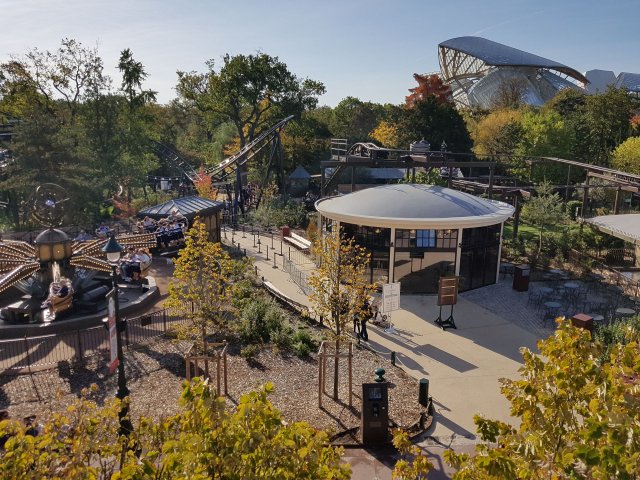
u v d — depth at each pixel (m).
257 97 68.81
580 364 5.64
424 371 16.94
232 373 16.31
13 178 37.44
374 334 20.11
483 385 16.00
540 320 21.81
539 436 5.52
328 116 98.81
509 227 40.88
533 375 5.95
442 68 141.50
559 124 58.03
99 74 48.28
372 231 24.83
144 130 52.38
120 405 6.93
